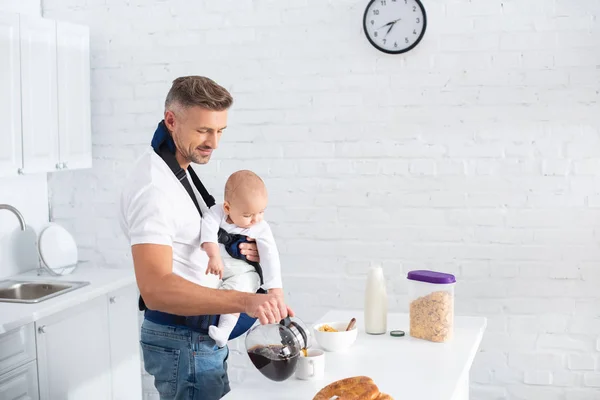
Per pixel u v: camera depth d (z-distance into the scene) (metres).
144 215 1.94
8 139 3.21
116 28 3.80
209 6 3.68
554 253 3.41
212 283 2.17
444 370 2.01
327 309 3.67
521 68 3.37
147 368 2.17
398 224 3.56
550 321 3.44
